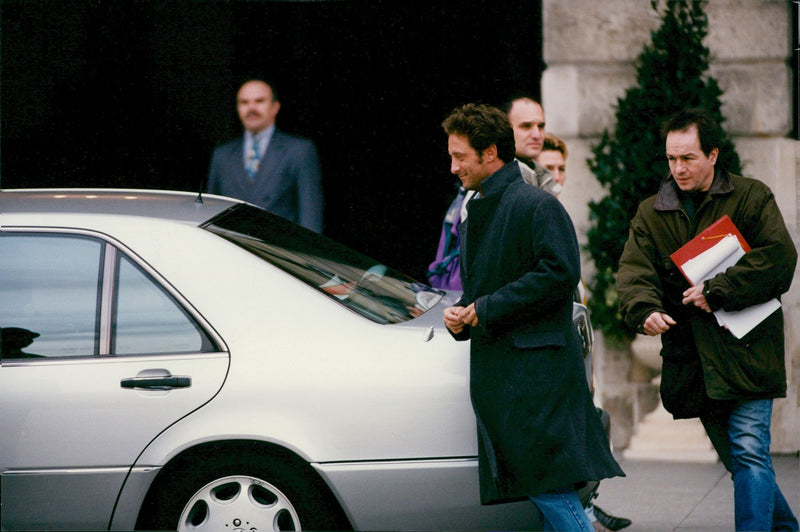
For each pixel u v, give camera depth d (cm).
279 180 2169
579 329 1302
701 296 1307
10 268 1262
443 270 1716
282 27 2162
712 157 1341
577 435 1175
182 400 1208
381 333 1234
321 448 1197
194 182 2192
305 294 1254
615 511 1652
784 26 2031
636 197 2045
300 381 1209
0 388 1221
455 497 1203
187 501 1216
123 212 1299
